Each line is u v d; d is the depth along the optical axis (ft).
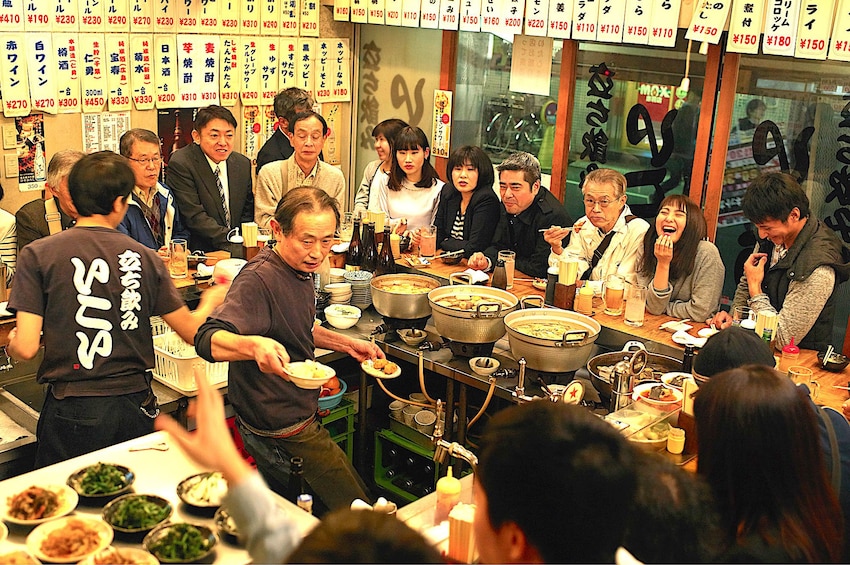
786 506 5.79
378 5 19.27
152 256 9.72
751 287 12.14
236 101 19.81
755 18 13.62
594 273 13.58
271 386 9.55
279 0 19.84
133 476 7.66
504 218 15.23
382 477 14.07
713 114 15.72
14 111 16.21
